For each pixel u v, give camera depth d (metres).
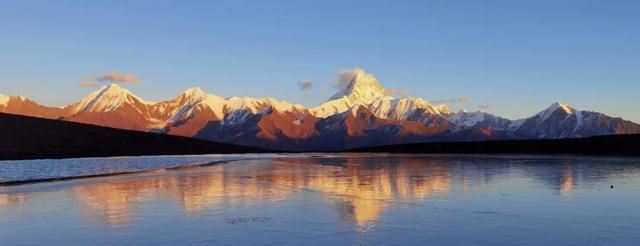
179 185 32.75
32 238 16.36
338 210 21.72
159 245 15.36
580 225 18.14
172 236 16.53
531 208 22.11
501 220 19.16
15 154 90.62
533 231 17.16
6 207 22.69
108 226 18.20
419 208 22.19
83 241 15.91
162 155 115.81
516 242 15.56
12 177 41.31
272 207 22.61
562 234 16.66
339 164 63.88
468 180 36.12
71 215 20.52
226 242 15.70
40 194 27.59
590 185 32.00
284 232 17.09
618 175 40.41
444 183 33.81
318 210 21.70
